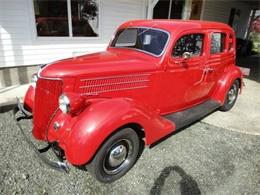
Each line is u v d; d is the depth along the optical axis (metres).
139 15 8.26
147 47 3.42
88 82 2.74
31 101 3.22
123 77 2.98
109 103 2.59
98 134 2.37
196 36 3.66
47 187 2.66
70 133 2.43
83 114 2.48
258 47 19.94
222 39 4.40
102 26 7.46
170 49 3.26
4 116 4.25
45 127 2.77
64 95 2.43
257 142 3.91
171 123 3.39
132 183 2.80
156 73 3.26
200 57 3.84
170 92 3.58
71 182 2.76
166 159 3.28
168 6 9.94
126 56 3.38
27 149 3.29
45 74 2.62
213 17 12.98
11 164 2.97
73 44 7.02
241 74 5.06
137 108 2.71
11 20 5.77
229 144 3.78
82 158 2.38
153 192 2.68
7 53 5.99
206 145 3.71
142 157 3.28
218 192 2.74
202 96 4.36
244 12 16.22
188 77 3.73
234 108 5.39
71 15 6.73
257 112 5.21
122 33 3.89
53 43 6.62
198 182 2.88
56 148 2.71
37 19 6.21
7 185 2.63
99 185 2.75
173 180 2.88
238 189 2.80
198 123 4.48
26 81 6.49
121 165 2.88
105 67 2.86
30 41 6.22
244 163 3.31
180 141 3.77
